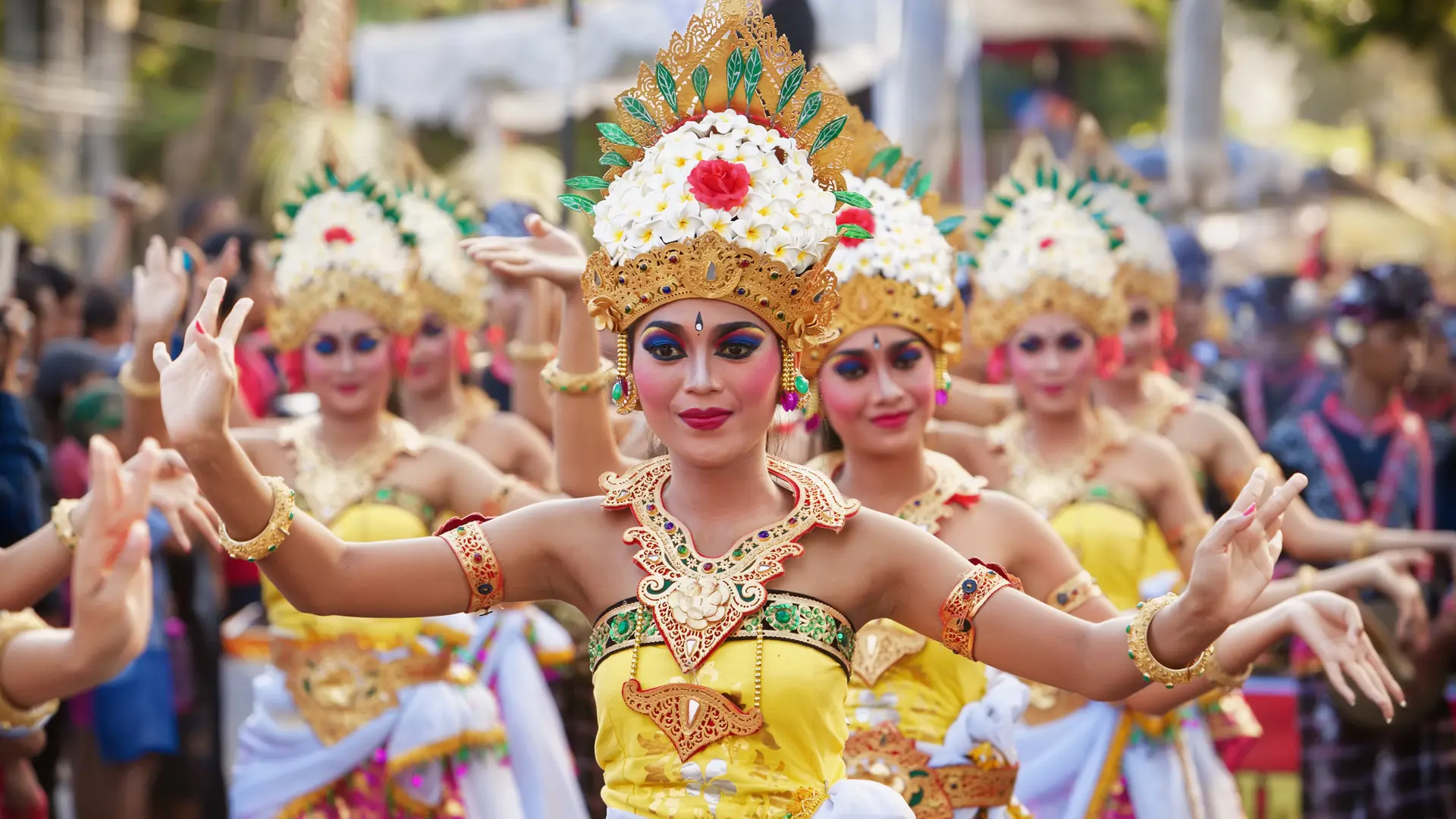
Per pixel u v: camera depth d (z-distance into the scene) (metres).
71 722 11.54
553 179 27.16
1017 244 9.40
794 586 5.20
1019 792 8.82
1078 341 9.30
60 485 11.58
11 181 28.47
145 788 11.17
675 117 5.46
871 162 7.62
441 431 10.92
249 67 35.12
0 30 33.81
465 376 12.95
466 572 5.32
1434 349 12.84
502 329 13.41
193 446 4.86
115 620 4.65
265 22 34.66
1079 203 9.48
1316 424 11.89
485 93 21.80
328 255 9.35
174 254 8.00
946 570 5.30
